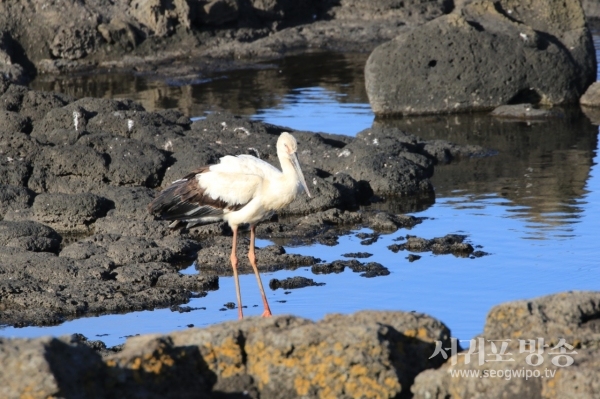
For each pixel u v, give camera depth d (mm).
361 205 18453
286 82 32406
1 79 23297
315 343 7371
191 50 38000
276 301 13047
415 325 7715
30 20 37500
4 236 15750
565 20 29297
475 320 11906
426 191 19219
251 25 40438
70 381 6730
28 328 12250
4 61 35812
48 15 37562
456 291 13164
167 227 16328
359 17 42531
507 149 22859
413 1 42812
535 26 29281
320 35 40312
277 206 12859
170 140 20750
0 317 12578
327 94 30188
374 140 21219
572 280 13469
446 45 27656
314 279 13969
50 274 14070
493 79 27719
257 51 37906
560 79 28062
